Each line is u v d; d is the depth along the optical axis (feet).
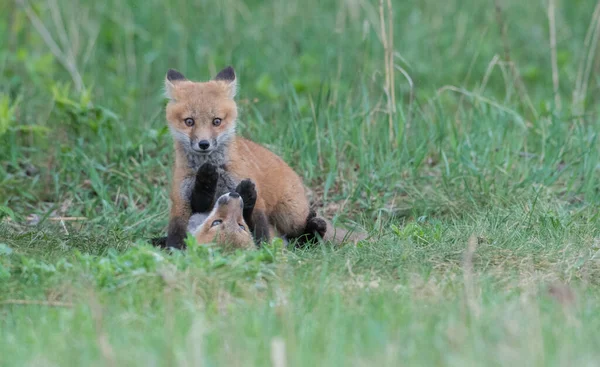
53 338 23.15
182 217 37.45
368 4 61.82
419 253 32.60
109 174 45.83
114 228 39.73
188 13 67.41
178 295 27.14
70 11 63.41
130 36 62.85
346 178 45.70
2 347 22.85
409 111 49.29
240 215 34.30
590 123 51.39
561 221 37.50
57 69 60.85
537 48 68.28
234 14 67.92
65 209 43.34
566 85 63.10
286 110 54.19
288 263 30.86
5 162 47.26
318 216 41.11
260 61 63.41
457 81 62.34
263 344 22.18
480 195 42.16
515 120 49.83
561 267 30.96
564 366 20.35
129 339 23.08
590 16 70.28
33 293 27.94
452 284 28.76
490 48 66.13
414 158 46.14
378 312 25.23
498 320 23.62
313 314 25.46
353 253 32.83
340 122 48.73
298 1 70.85
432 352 21.56
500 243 33.99
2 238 36.50
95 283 28.02
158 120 52.06
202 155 37.24
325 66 59.00
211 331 23.58
